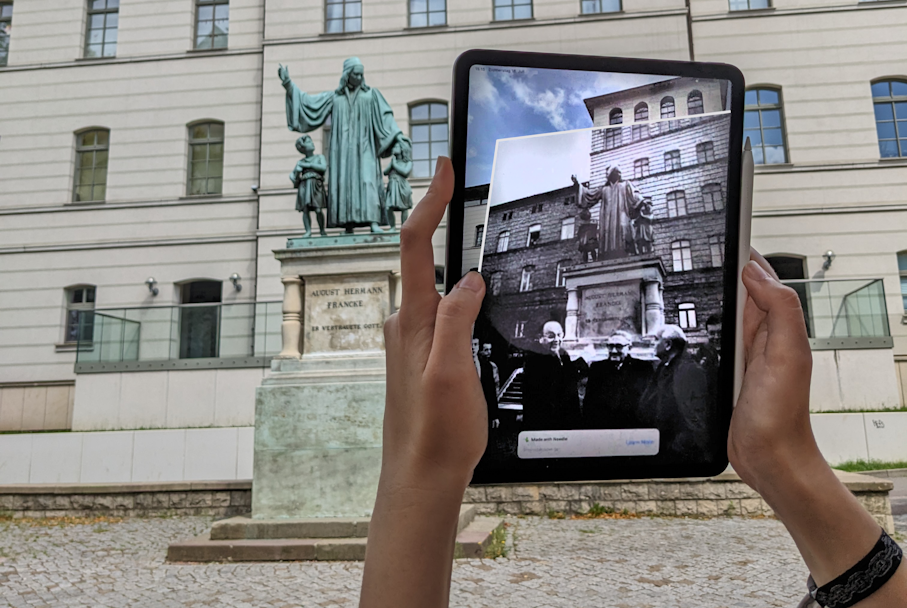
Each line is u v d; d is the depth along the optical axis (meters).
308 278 6.69
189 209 18.28
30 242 18.56
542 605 4.24
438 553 0.53
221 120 18.70
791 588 4.52
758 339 0.62
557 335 0.70
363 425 6.27
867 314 13.36
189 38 19.23
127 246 18.28
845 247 16.84
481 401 0.53
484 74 0.75
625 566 5.28
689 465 0.69
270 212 17.83
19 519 8.88
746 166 0.73
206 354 14.21
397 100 18.12
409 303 0.56
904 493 8.81
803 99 17.55
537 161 0.72
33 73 19.53
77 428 13.93
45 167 19.03
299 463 6.24
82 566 5.86
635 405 0.69
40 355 17.97
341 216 6.87
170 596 4.73
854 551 0.52
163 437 12.30
